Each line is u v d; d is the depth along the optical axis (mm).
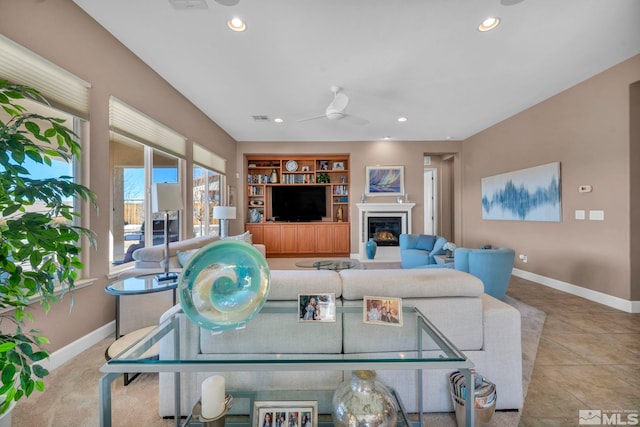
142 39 2510
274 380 1418
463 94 3727
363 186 6309
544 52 2736
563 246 3709
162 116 3254
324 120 4797
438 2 2059
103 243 2387
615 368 1914
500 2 2059
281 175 6715
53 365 1922
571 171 3582
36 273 1089
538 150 4086
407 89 3541
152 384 1757
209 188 4871
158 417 1477
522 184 4379
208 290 1119
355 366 962
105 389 941
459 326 1440
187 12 2158
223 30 2375
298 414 1271
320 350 1372
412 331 1345
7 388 876
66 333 2031
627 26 2348
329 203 6918
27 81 1778
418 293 1439
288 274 1510
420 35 2445
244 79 3256
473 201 5793
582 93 3406
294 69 3020
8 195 1035
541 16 2215
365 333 1365
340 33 2410
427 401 1471
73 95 2102
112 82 2473
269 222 6555
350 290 1427
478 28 2357
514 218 4566
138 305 2389
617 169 3066
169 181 3594
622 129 3002
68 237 1098
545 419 1452
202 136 4398
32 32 1796
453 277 1482
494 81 3352
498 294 2900
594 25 2332
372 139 6145
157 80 3137
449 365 960
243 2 2039
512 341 1473
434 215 7500
